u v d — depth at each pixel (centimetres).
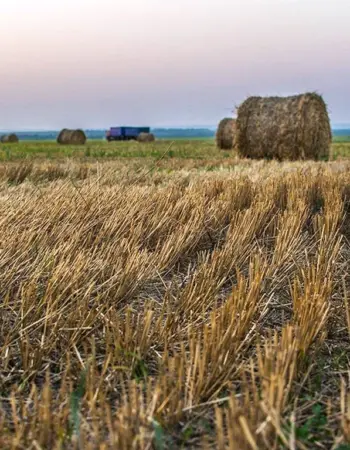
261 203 556
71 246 403
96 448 187
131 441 185
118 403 229
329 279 353
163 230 488
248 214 518
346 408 229
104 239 459
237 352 267
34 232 426
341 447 193
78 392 234
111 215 500
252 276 368
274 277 383
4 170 872
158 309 339
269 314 342
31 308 305
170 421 210
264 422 182
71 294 324
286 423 206
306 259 422
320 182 703
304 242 491
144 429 191
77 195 569
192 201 563
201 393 229
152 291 375
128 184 755
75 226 461
